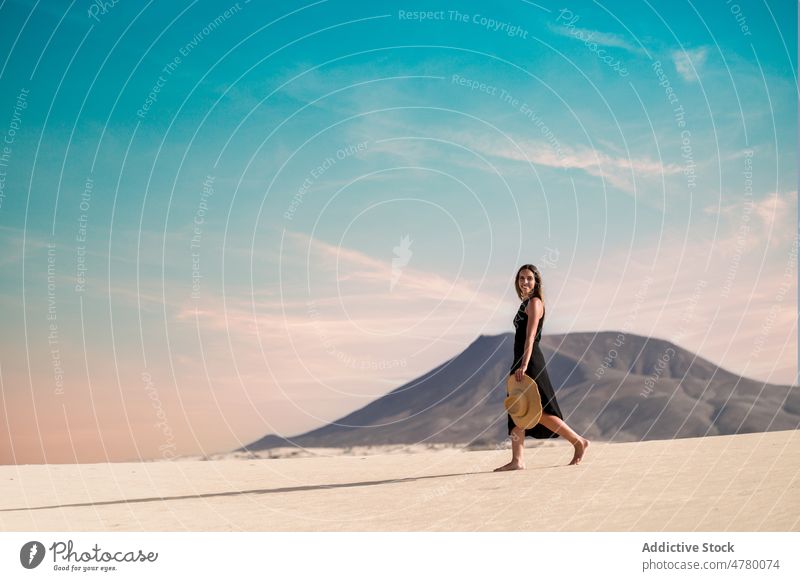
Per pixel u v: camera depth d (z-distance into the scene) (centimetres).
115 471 1016
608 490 561
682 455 740
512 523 491
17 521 596
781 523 439
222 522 566
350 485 734
